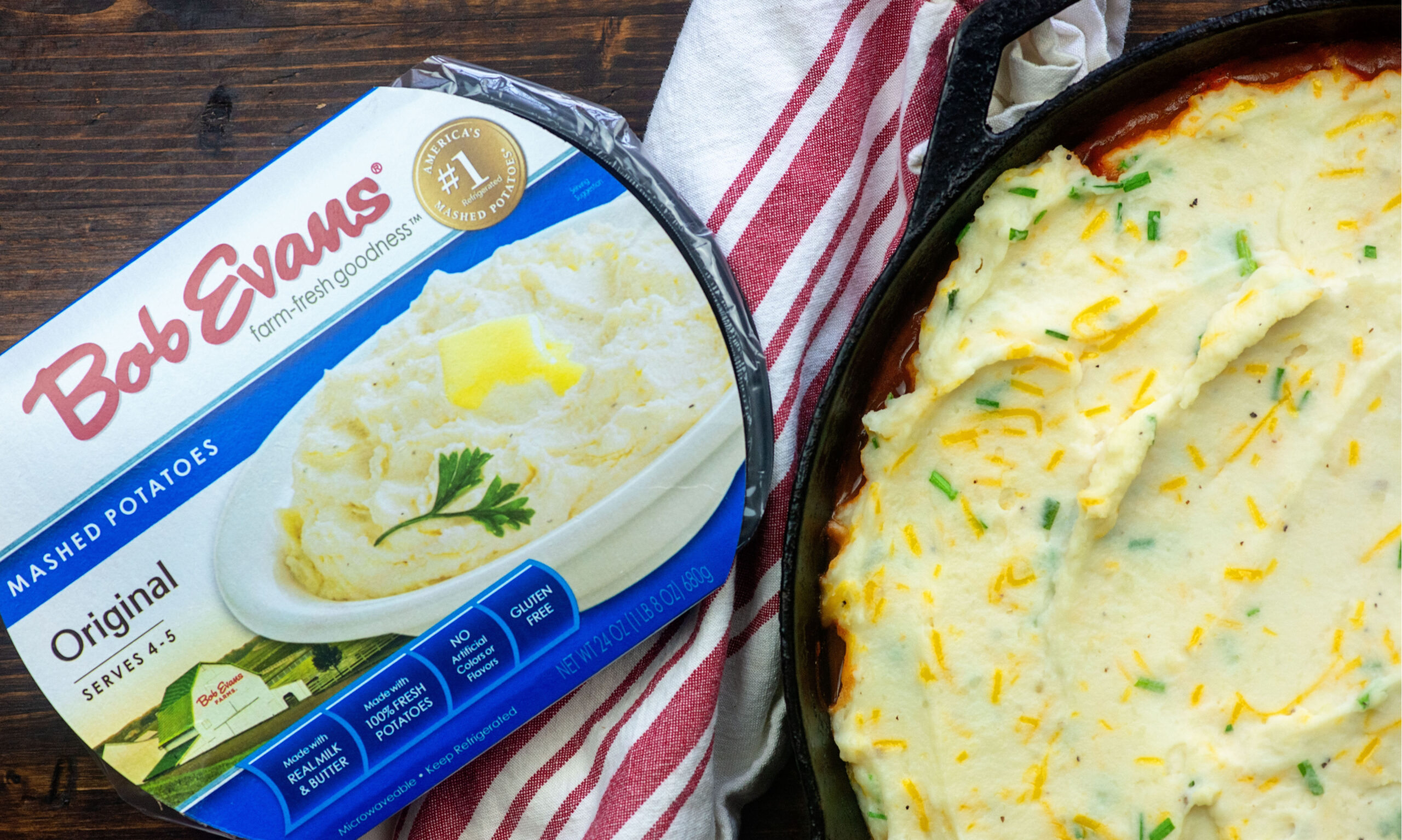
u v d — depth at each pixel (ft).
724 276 1.70
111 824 1.84
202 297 1.69
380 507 1.69
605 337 1.69
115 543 1.68
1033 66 1.76
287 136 1.85
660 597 1.69
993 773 1.63
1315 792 1.60
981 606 1.65
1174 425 1.63
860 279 1.82
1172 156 1.66
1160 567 1.63
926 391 1.65
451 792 1.77
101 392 1.68
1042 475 1.65
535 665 1.70
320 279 1.69
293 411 1.69
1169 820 1.60
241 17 1.86
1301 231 1.64
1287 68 1.66
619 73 1.86
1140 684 1.62
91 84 1.85
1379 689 1.59
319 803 1.70
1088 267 1.66
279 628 1.69
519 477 1.68
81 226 1.85
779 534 1.77
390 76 1.86
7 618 1.68
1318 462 1.63
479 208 1.69
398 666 1.69
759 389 1.70
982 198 1.66
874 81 1.79
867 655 1.66
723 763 1.81
